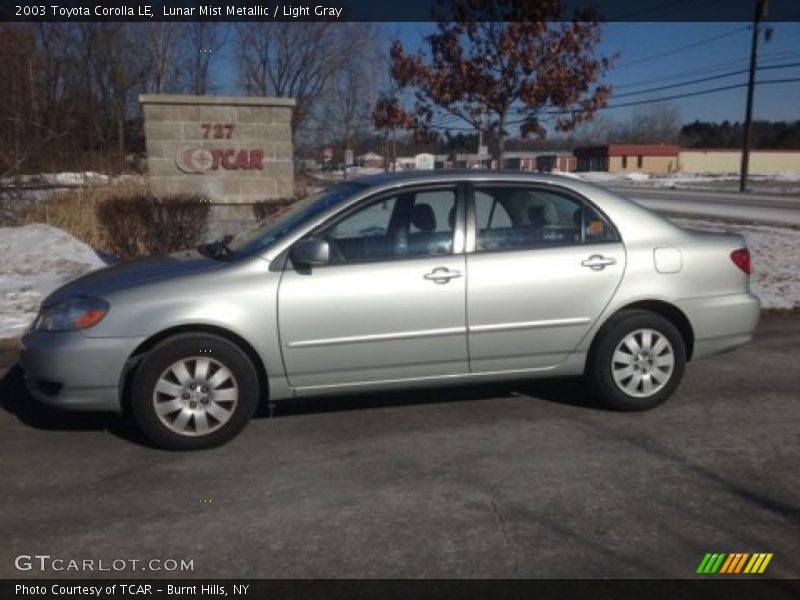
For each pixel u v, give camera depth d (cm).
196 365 448
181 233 1056
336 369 470
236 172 1559
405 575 321
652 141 11131
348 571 325
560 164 9256
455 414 517
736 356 660
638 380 513
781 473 421
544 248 498
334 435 479
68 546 347
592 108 1062
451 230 489
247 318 450
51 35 1895
